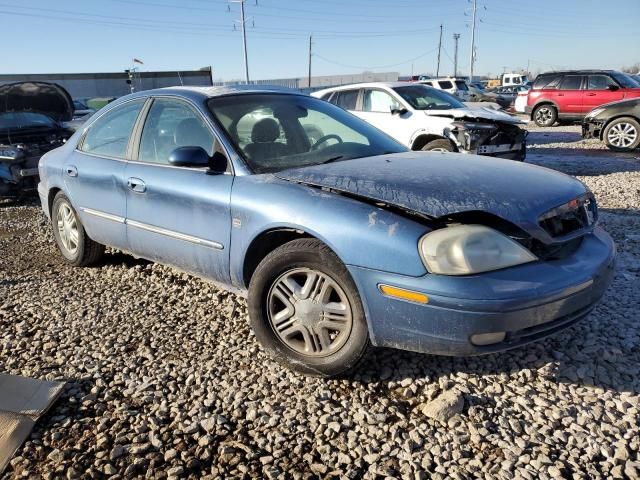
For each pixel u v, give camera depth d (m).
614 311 3.45
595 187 7.64
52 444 2.39
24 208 7.74
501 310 2.31
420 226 2.45
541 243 2.55
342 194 2.72
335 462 2.25
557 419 2.46
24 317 3.70
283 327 2.88
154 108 3.80
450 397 2.56
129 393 2.75
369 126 4.02
